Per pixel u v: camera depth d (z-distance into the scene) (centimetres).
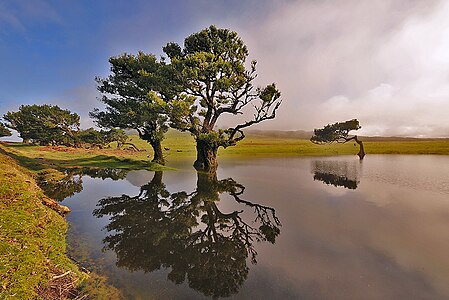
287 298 721
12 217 988
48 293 654
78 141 7325
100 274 830
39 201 1330
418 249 1041
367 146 9975
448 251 1020
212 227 1370
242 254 1023
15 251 762
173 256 1007
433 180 2712
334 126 7356
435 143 10194
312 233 1245
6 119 7138
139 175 3148
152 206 1778
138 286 771
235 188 2412
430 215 1497
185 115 3212
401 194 2077
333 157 6462
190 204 1841
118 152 6806
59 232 1122
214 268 904
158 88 3441
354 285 789
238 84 3406
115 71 3953
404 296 730
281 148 9756
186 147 9644
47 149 5753
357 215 1520
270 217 1522
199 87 3541
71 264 848
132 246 1098
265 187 2456
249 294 739
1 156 2436
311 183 2661
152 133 4031
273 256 1001
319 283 802
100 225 1360
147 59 3891
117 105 3884
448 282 804
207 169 3691
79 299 677
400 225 1338
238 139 3738
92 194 2106
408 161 4956
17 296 588
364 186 2445
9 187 1290
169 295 728
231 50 3603
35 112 6988
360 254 1006
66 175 2970
